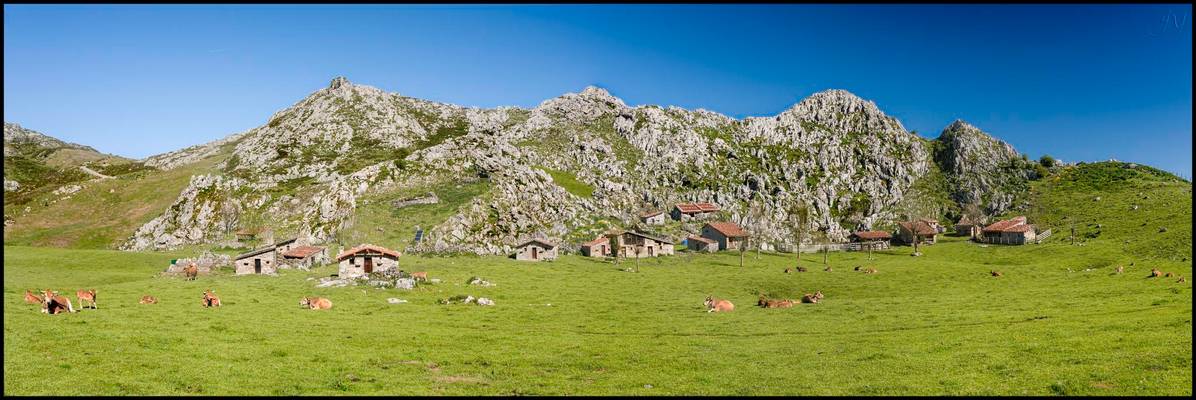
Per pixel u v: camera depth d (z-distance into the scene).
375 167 191.25
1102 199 183.25
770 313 63.16
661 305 71.75
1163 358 32.94
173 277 89.75
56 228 168.12
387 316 58.91
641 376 35.34
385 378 33.94
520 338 47.84
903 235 171.00
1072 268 108.75
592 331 52.59
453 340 46.34
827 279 100.50
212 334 44.06
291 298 69.19
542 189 191.25
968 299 68.75
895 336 46.41
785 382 33.25
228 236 153.00
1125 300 59.59
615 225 180.75
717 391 31.58
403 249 137.00
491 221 159.50
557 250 138.38
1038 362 34.75
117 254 118.88
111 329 43.84
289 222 159.50
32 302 54.12
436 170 196.25
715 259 137.00
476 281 89.94
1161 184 189.38
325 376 33.72
